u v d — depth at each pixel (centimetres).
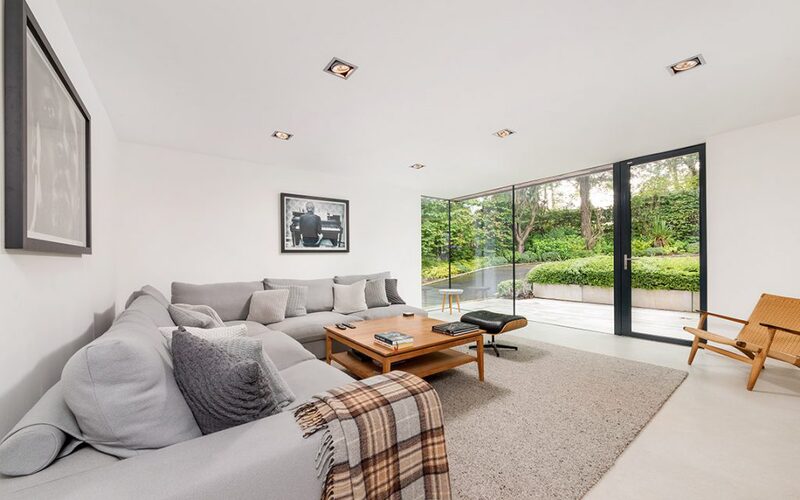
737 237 319
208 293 338
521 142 346
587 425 201
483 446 179
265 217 418
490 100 251
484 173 474
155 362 98
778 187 296
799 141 285
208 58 193
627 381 268
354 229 499
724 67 209
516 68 208
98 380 85
